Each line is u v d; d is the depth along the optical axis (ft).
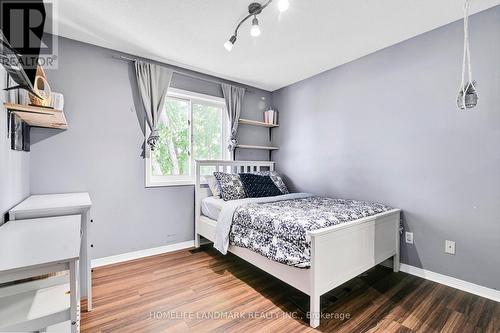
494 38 6.02
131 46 8.06
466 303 5.90
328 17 6.45
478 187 6.28
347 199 9.16
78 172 7.66
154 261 8.48
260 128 12.53
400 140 7.80
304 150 11.12
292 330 4.95
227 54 8.65
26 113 5.24
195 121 10.51
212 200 9.23
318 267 5.11
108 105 8.19
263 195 9.39
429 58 7.13
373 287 6.72
